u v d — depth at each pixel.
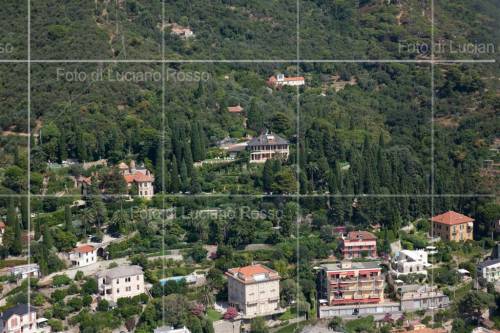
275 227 175.00
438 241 181.00
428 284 162.38
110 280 148.25
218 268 159.38
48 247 159.00
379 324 150.88
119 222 169.75
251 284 149.00
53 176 184.12
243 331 146.12
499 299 154.62
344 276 155.12
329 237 173.12
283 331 147.12
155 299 147.50
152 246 165.88
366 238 170.00
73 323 142.00
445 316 153.25
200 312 146.62
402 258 168.62
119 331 141.25
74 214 172.00
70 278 153.12
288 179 184.50
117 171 183.12
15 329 137.75
